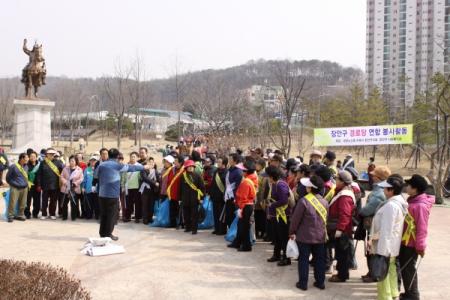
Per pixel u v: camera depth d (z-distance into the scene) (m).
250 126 33.81
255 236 9.72
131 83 46.38
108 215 8.93
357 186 7.21
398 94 60.16
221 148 26.97
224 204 9.78
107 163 8.97
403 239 5.83
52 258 7.69
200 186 9.95
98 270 7.11
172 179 10.40
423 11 72.12
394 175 5.84
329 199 7.11
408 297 5.86
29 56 24.95
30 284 4.31
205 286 6.47
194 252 8.34
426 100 27.95
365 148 40.09
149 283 6.54
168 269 7.24
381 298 5.71
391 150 37.62
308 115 37.38
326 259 7.21
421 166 29.95
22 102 24.22
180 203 10.50
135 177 11.09
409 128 14.97
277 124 33.25
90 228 10.26
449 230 11.02
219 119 38.47
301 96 35.12
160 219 10.63
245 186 8.41
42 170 11.18
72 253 8.04
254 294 6.18
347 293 6.29
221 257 8.03
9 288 4.16
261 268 7.41
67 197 11.27
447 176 17.11
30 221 10.99
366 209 6.26
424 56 72.06
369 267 6.61
